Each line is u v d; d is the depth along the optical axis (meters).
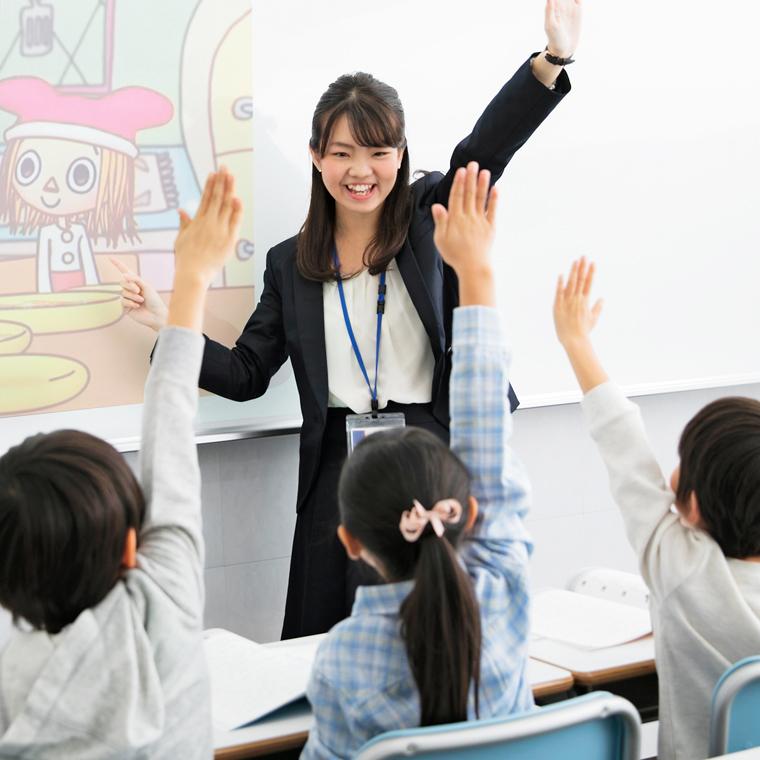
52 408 2.60
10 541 1.29
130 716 1.29
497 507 1.55
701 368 3.52
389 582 1.46
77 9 2.53
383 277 2.64
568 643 1.92
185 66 2.68
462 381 1.56
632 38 3.28
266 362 2.73
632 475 1.82
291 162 2.85
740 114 3.48
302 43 2.83
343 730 1.44
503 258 3.17
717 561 1.73
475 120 3.09
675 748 1.74
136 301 2.63
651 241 3.39
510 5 3.11
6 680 1.31
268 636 3.06
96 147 2.58
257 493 3.00
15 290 2.53
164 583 1.38
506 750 1.35
